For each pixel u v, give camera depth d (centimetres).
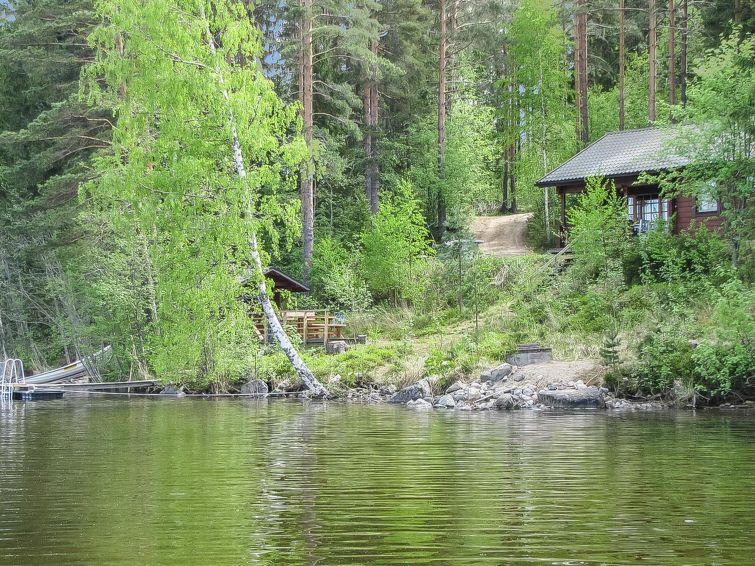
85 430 1728
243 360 2906
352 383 2670
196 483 1049
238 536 767
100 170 2384
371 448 1380
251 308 3127
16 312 4366
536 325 2859
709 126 2647
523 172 5809
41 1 4012
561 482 1041
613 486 1014
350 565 666
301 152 2464
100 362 3647
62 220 3800
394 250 3909
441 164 5159
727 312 2056
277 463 1216
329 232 4634
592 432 1597
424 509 884
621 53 5038
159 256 2433
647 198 3694
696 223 3434
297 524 815
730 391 2161
